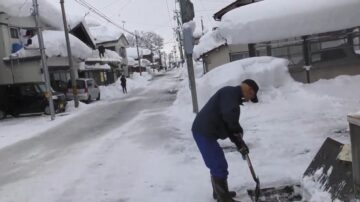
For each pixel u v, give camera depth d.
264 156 7.52
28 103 22.28
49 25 32.66
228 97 5.11
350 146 4.77
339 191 4.57
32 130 15.76
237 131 5.16
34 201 6.54
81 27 38.47
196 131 5.34
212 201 5.65
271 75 14.58
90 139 12.01
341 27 15.91
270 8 17.00
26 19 29.08
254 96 5.18
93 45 41.28
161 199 5.98
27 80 27.08
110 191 6.66
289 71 16.91
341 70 16.41
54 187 7.20
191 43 14.23
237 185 6.07
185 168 7.49
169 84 41.94
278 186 5.77
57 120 18.62
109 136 12.16
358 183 4.25
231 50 27.11
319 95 13.45
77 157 9.51
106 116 18.05
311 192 5.04
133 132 12.48
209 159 5.32
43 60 19.58
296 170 6.43
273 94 14.03
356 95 13.12
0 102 22.39
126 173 7.64
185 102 17.39
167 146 9.68
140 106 21.23
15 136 14.48
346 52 16.47
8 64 27.02
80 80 28.08
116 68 52.84
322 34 16.61
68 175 7.93
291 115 11.40
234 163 7.27
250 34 17.09
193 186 6.39
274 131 9.67
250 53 18.47
